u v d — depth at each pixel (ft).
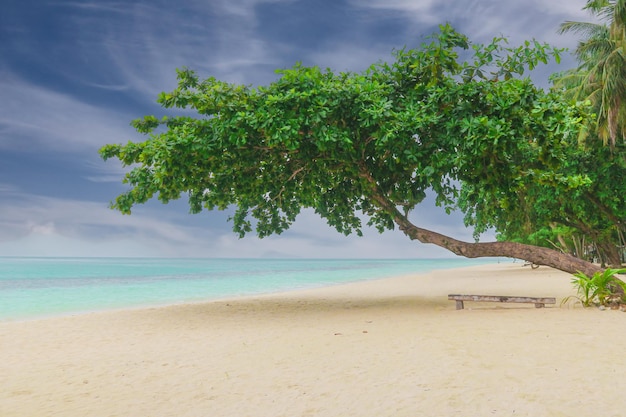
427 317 39.45
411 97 48.34
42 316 54.19
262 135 49.42
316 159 53.11
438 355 23.80
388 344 27.68
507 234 119.75
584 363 20.92
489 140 41.24
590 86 77.00
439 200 56.24
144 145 48.37
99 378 23.36
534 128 43.39
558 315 35.76
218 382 21.27
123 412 17.75
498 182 48.44
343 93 45.42
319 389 19.19
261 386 20.20
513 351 23.81
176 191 53.21
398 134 43.52
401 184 57.00
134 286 107.04
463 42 49.75
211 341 33.01
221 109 46.50
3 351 31.65
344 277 151.23
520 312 38.88
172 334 37.06
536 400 16.35
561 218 98.94
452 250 52.21
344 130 47.11
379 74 51.16
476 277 118.73
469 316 38.22
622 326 30.25
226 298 74.95
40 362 27.96
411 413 15.85
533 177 48.01
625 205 82.64
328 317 44.24
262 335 34.53
